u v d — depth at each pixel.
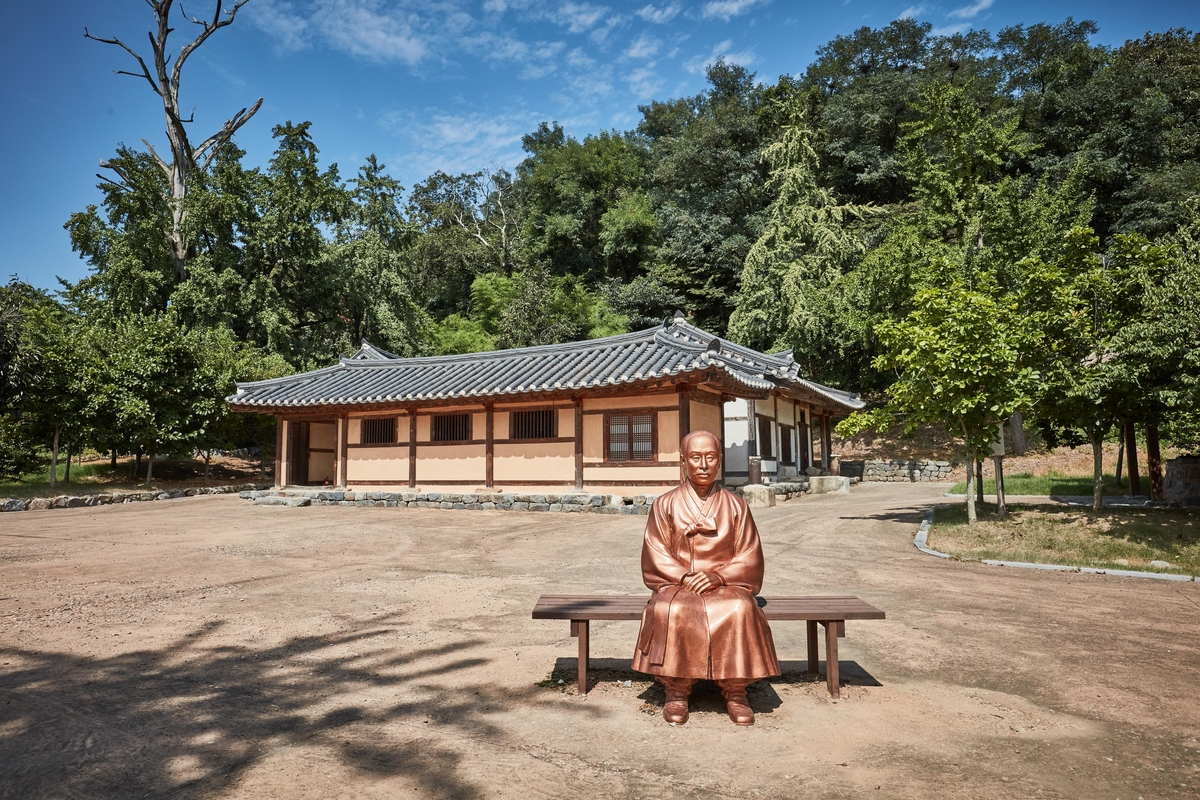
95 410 19.50
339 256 34.09
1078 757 3.20
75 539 11.54
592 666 4.63
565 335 36.47
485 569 8.45
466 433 17.75
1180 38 44.03
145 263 30.75
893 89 42.66
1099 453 11.02
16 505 16.30
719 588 3.75
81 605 6.55
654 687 4.22
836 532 11.37
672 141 49.78
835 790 2.88
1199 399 8.67
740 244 38.94
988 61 49.12
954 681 4.29
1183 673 4.40
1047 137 39.62
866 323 26.88
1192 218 10.21
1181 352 8.71
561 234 47.75
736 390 16.44
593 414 16.19
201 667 4.66
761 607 4.07
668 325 21.72
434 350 38.72
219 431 22.58
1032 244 22.45
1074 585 7.13
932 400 10.74
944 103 25.55
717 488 3.99
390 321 34.94
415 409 18.16
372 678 4.41
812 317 27.83
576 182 49.31
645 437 15.61
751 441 19.48
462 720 3.69
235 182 30.81
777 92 38.16
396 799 2.81
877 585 7.21
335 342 35.06
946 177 25.66
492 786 2.93
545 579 7.72
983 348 10.14
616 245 45.34
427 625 5.74
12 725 3.67
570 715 3.77
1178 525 9.49
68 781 3.00
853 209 31.55
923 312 11.13
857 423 11.95
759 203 43.06
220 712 3.83
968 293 10.57
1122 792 2.86
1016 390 10.08
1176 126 37.72
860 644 5.12
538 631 5.54
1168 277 9.24
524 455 16.86
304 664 4.71
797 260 29.70
